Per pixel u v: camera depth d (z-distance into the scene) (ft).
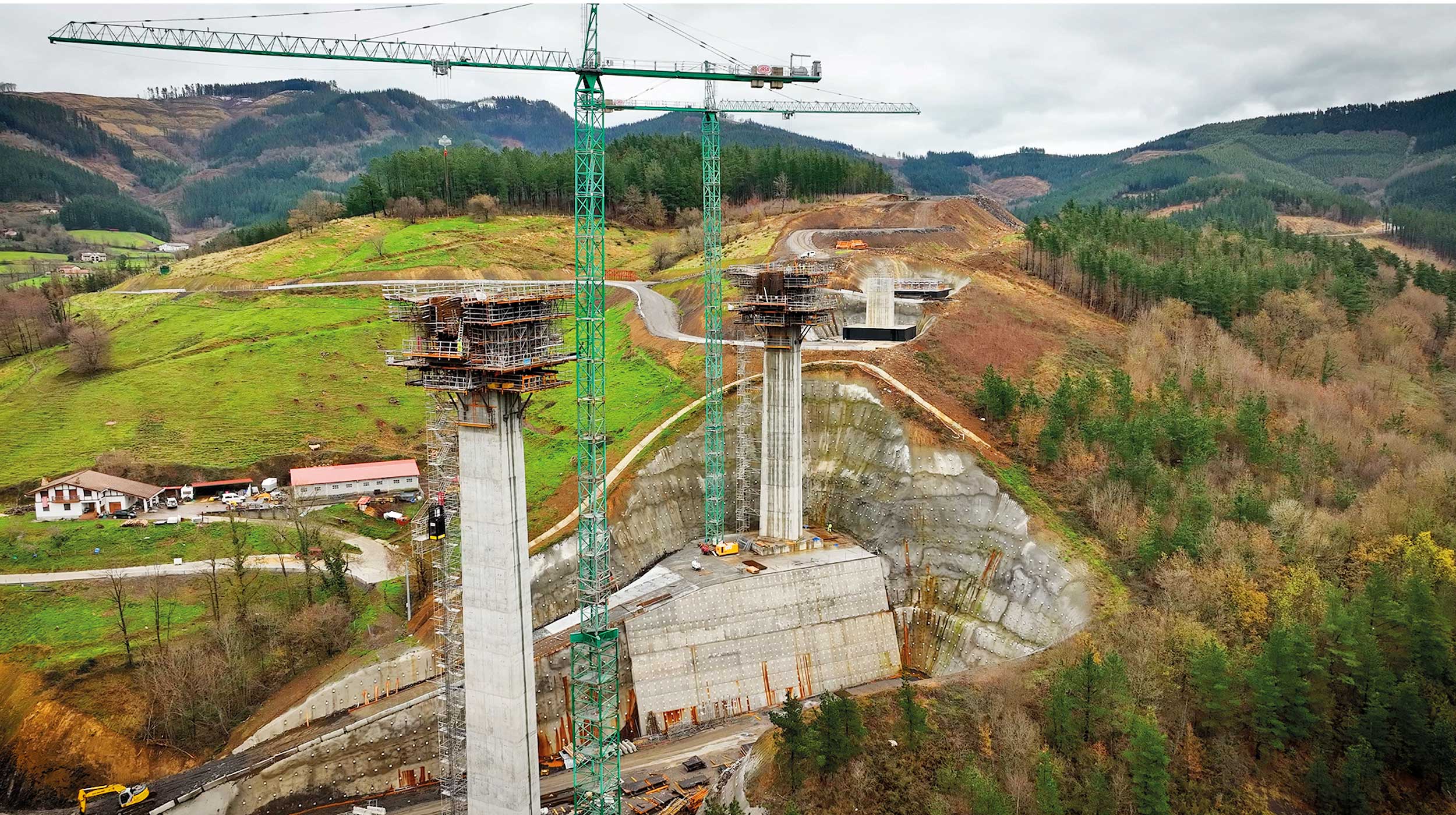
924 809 318.86
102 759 343.26
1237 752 341.00
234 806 331.57
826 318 605.73
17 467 509.35
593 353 330.54
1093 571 428.15
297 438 552.00
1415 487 467.11
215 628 386.73
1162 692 351.25
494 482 286.05
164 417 561.84
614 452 488.85
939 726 349.82
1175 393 530.68
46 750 343.87
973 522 463.83
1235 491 461.78
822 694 367.45
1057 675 361.10
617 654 337.93
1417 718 337.11
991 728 350.64
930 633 453.58
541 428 541.75
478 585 294.46
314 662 385.29
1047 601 429.79
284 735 353.51
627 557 451.94
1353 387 585.63
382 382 624.18
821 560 451.53
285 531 467.52
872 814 317.01
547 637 392.47
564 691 380.78
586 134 339.57
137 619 396.37
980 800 302.66
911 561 466.70
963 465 474.08
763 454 473.26
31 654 374.43
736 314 578.66
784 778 324.80
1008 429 501.97
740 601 423.64
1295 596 392.68
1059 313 635.25
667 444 481.46
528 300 291.79
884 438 489.67
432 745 357.61
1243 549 417.28
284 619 398.83
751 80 440.04
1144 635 380.37
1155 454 492.13
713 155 450.30
